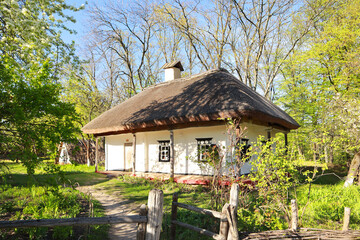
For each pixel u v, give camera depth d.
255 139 12.61
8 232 4.61
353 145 10.88
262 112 9.94
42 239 4.36
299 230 4.27
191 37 24.11
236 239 3.56
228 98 10.38
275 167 5.53
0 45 7.53
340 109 11.48
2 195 7.65
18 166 17.50
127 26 23.30
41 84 5.64
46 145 5.44
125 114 14.59
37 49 7.38
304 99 19.25
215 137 11.48
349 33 14.32
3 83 5.00
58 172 5.49
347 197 7.76
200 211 4.16
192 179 10.96
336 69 16.53
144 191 10.00
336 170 16.48
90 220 2.99
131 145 15.57
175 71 18.08
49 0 7.84
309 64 17.81
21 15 6.89
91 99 24.72
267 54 25.70
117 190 10.44
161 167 13.66
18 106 4.86
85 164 24.22
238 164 7.31
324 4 17.67
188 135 12.60
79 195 8.39
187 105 11.52
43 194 7.37
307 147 19.59
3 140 4.66
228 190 6.85
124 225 6.03
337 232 4.22
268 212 5.57
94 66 26.55
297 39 20.09
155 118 11.94
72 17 8.58
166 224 5.23
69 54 8.52
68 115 5.74
